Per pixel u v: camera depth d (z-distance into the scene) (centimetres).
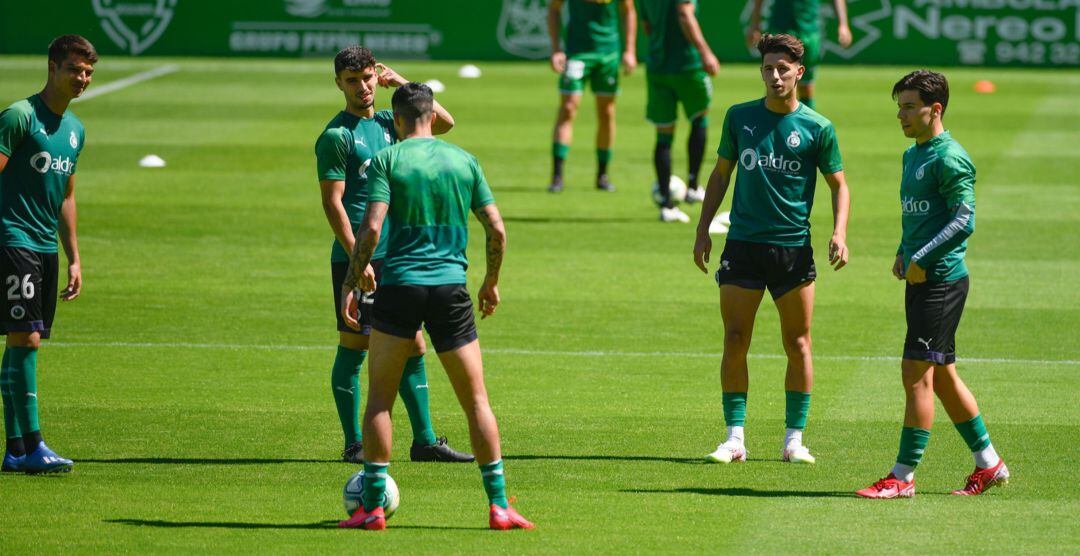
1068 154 6594
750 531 2217
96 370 3341
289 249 4734
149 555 2094
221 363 3412
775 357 3509
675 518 2297
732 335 2664
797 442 2678
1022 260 4569
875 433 2870
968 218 2341
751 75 9350
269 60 10300
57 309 3931
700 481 2536
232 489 2478
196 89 8819
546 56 10281
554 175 5803
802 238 2630
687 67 5162
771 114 2627
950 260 2384
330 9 10331
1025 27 9869
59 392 3155
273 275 4362
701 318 3884
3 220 2547
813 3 5828
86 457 2683
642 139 7188
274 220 5200
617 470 2611
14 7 10344
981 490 2452
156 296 4088
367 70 2622
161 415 2983
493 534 2200
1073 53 9844
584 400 3120
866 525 2253
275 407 3053
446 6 10275
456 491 2484
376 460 2205
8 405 2591
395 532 2211
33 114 2547
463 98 8488
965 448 2764
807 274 2636
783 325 2666
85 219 5172
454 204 2209
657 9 5128
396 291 2183
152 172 6159
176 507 2362
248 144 6888
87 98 8400
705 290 4206
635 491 2469
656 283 4281
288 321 3825
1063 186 5847
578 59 5688
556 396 3153
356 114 2655
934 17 9962
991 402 3081
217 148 6775
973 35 9931
